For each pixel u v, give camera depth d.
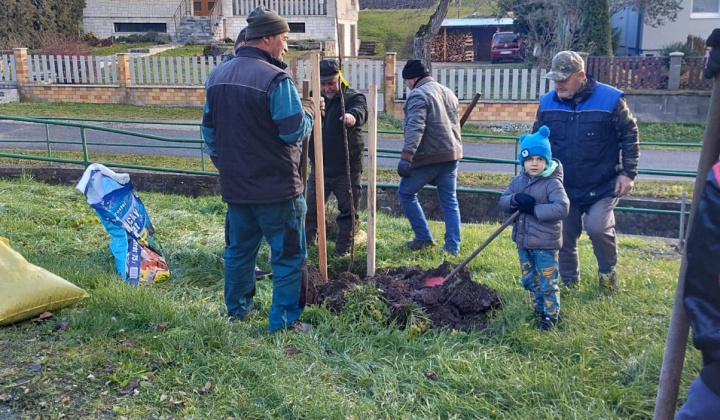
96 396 3.59
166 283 5.58
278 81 4.10
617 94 5.09
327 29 29.64
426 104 6.43
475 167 13.20
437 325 4.69
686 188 10.96
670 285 5.57
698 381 2.23
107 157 13.06
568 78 5.05
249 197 4.27
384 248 6.98
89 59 20.69
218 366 3.86
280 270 4.48
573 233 5.37
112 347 4.09
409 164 6.40
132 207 5.82
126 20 31.45
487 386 3.75
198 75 20.50
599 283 5.38
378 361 4.08
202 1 32.12
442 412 3.53
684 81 18.61
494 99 18.45
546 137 4.51
